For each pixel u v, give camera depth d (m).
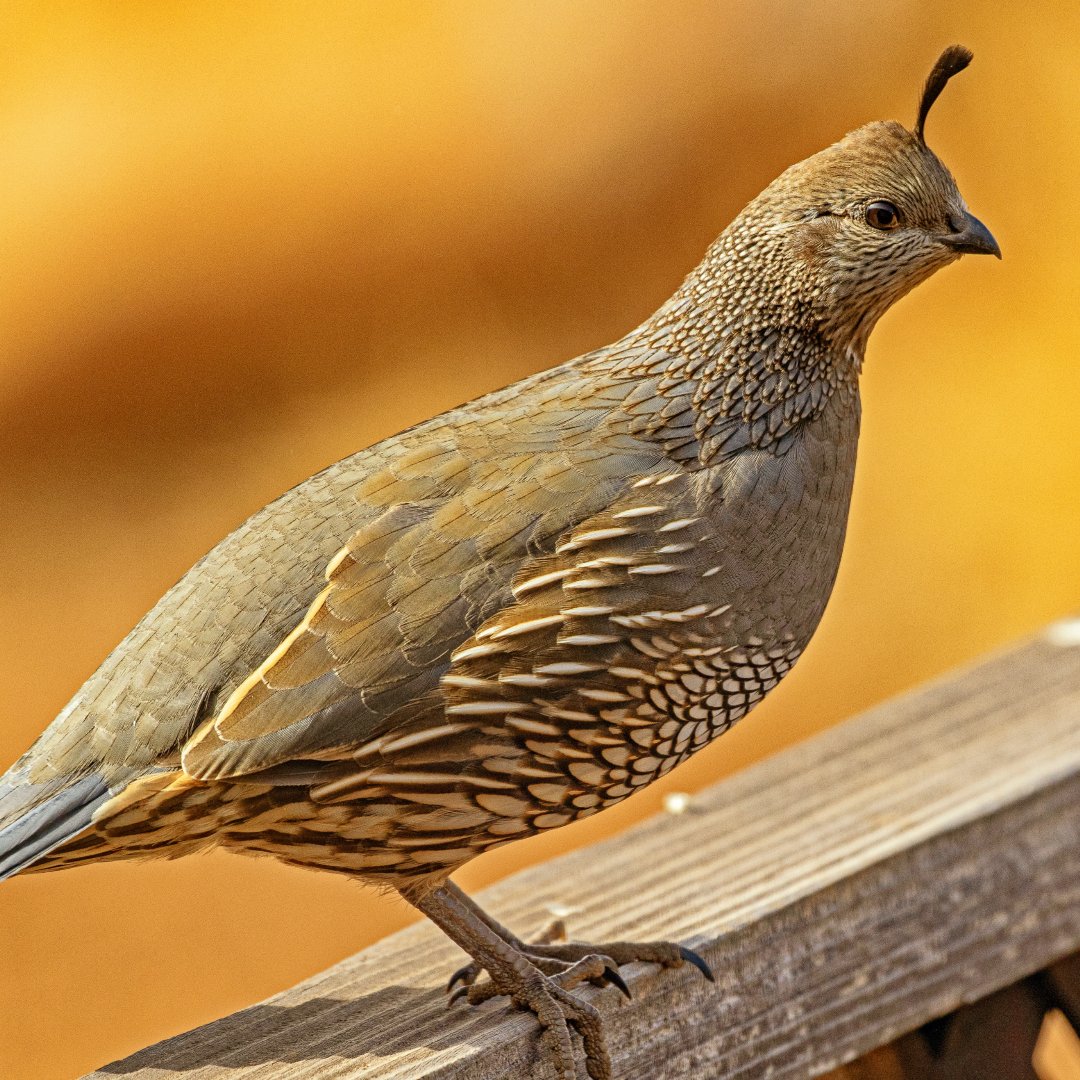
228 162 21.05
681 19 22.12
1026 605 18.12
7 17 21.45
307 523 7.34
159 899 16.06
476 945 7.07
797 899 7.27
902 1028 7.55
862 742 9.12
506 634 7.11
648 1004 7.03
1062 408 19.70
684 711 7.52
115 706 7.26
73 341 20.58
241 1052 6.62
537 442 7.52
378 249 20.97
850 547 19.09
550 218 21.25
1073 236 20.34
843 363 8.09
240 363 20.69
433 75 21.66
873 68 21.64
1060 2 21.33
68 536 19.55
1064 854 8.02
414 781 7.14
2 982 14.98
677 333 7.85
